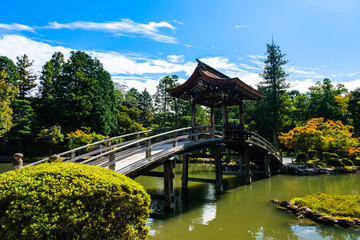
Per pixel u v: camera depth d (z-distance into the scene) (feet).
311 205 29.68
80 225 12.42
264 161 60.49
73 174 13.17
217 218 28.48
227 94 43.16
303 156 73.77
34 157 98.78
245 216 28.99
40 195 11.71
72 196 12.22
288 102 107.65
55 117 104.99
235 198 38.68
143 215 14.87
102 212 12.96
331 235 22.45
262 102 111.55
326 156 71.00
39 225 11.14
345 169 64.54
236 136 46.80
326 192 40.96
